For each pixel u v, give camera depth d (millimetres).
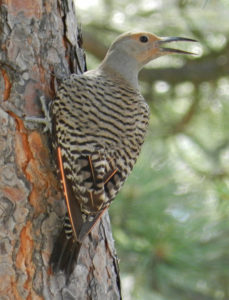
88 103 8742
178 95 16859
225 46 16375
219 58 16422
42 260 8414
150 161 12859
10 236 8344
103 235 9078
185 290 13164
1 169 8406
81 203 8211
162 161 13000
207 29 15516
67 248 8406
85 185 8227
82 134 8492
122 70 9734
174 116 16484
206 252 12242
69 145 8414
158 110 16500
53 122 8602
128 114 8891
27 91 8672
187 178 13273
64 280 8508
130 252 12164
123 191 12281
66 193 8227
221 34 16047
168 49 10203
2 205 8359
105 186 8359
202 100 16609
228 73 16344
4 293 8305
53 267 8422
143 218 12180
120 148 8617
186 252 12133
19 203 8398
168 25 15375
